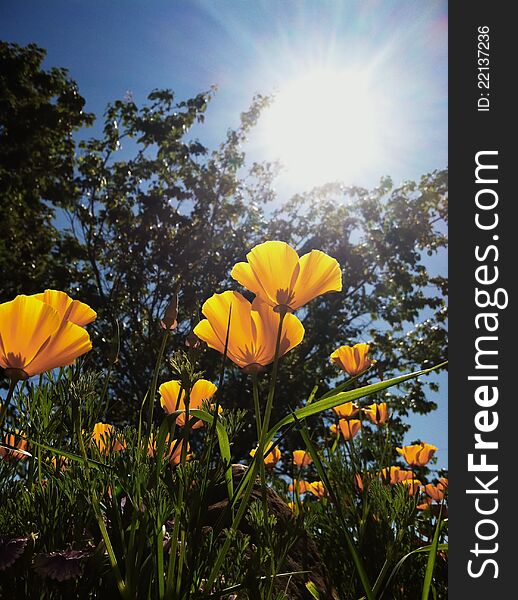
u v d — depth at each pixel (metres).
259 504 1.01
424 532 1.91
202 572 0.87
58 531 0.91
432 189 14.25
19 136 12.48
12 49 13.08
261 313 1.04
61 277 12.63
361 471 2.12
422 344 12.95
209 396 1.23
